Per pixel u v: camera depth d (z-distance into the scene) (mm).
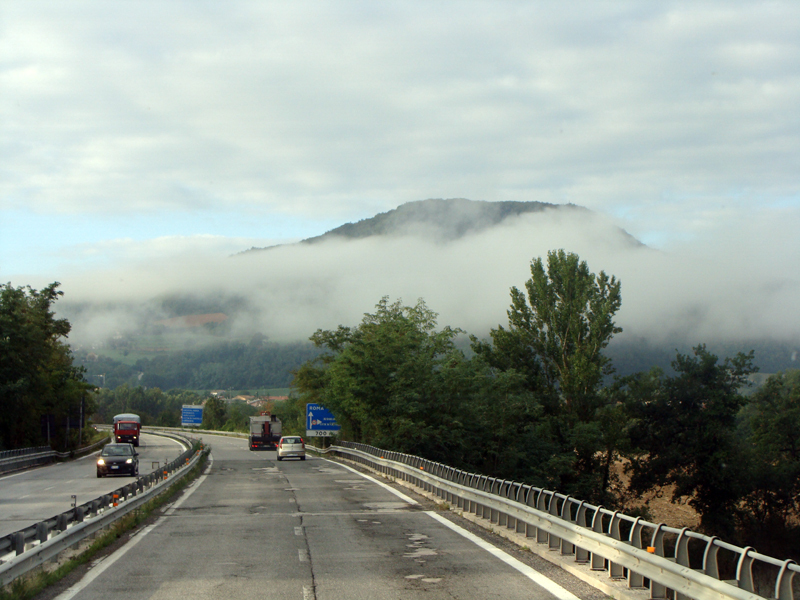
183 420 120812
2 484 31781
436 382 51969
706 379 53656
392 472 31453
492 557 12016
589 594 9203
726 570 29469
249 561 11734
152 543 13758
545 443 53875
